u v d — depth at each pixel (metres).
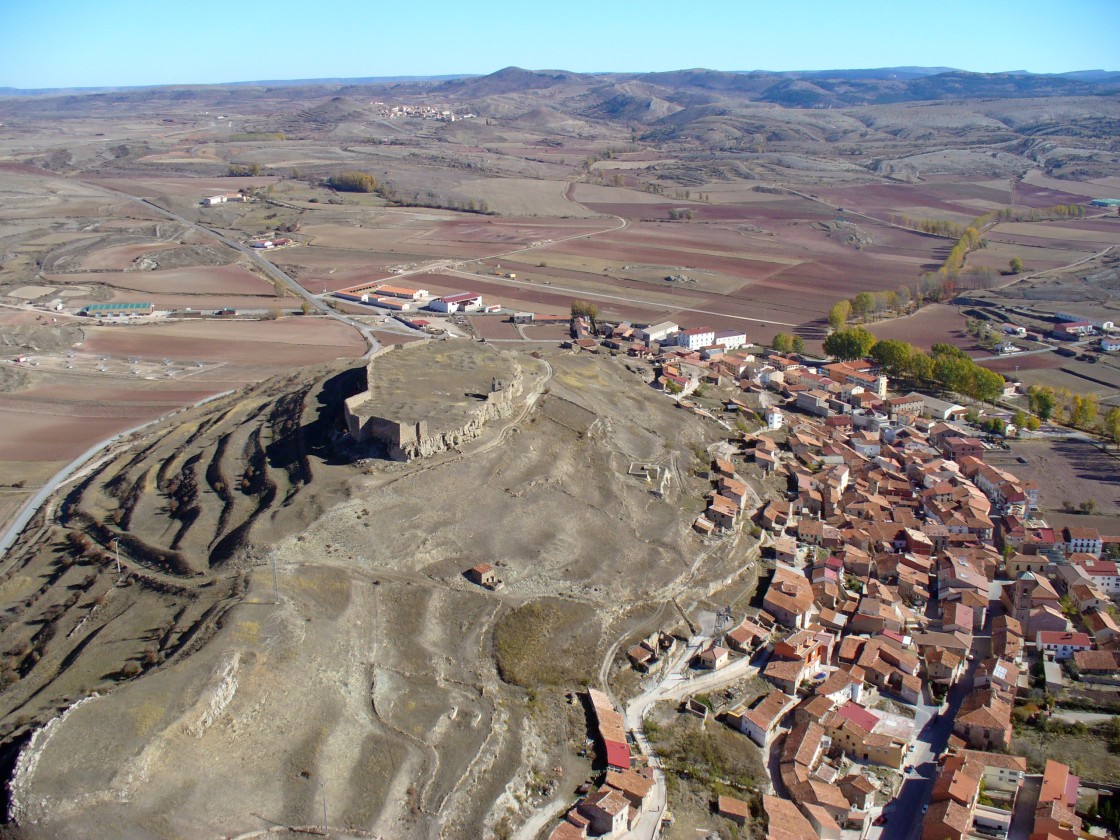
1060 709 139.12
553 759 120.75
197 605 130.50
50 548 164.88
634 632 147.12
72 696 112.69
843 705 136.88
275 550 143.12
